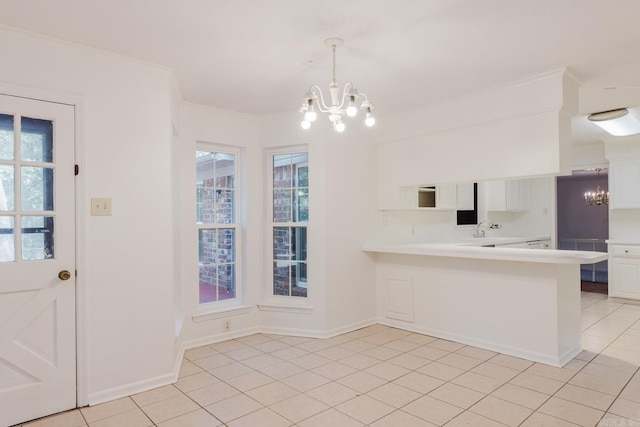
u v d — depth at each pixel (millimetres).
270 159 4289
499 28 2322
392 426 2268
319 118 3998
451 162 3770
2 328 2305
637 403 2508
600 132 5117
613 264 5609
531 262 3266
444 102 3752
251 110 4023
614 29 2350
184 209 3719
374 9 2096
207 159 4016
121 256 2705
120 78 2717
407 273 4215
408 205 4449
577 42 2525
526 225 6793
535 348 3266
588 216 8930
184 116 3727
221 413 2443
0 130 2314
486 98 3449
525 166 3230
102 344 2615
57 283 2467
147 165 2832
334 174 4066
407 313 4207
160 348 2869
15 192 2340
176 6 2057
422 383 2846
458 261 3785
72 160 2527
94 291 2592
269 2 2021
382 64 2850
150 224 2840
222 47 2564
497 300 3502
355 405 2527
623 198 5559
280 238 4270
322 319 3975
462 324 3752
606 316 4746
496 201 6086
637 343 3717
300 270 4188
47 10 2096
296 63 2830
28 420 2357
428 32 2365
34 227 2418
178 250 3652
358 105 3859
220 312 3896
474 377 2939
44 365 2416
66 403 2482
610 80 3213
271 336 4047
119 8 2078
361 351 3553
